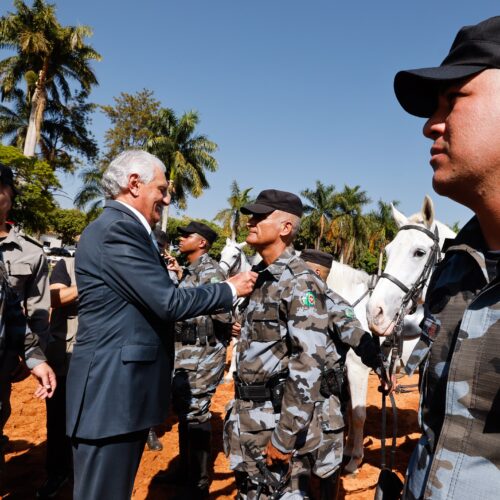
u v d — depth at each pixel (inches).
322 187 1670.8
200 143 1157.1
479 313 33.3
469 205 34.9
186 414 123.7
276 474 74.0
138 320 71.7
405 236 118.2
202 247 149.3
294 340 71.4
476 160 31.4
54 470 120.5
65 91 1124.5
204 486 122.5
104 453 68.7
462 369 33.0
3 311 89.0
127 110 1375.5
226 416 86.2
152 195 79.8
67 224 1785.2
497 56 31.1
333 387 89.7
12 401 198.8
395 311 112.4
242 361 79.6
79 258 74.0
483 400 31.5
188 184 1159.6
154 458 152.3
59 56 1053.8
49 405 121.7
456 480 31.7
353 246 1648.6
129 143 1384.1
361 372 139.6
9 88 1067.9
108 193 79.8
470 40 32.9
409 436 183.9
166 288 70.4
